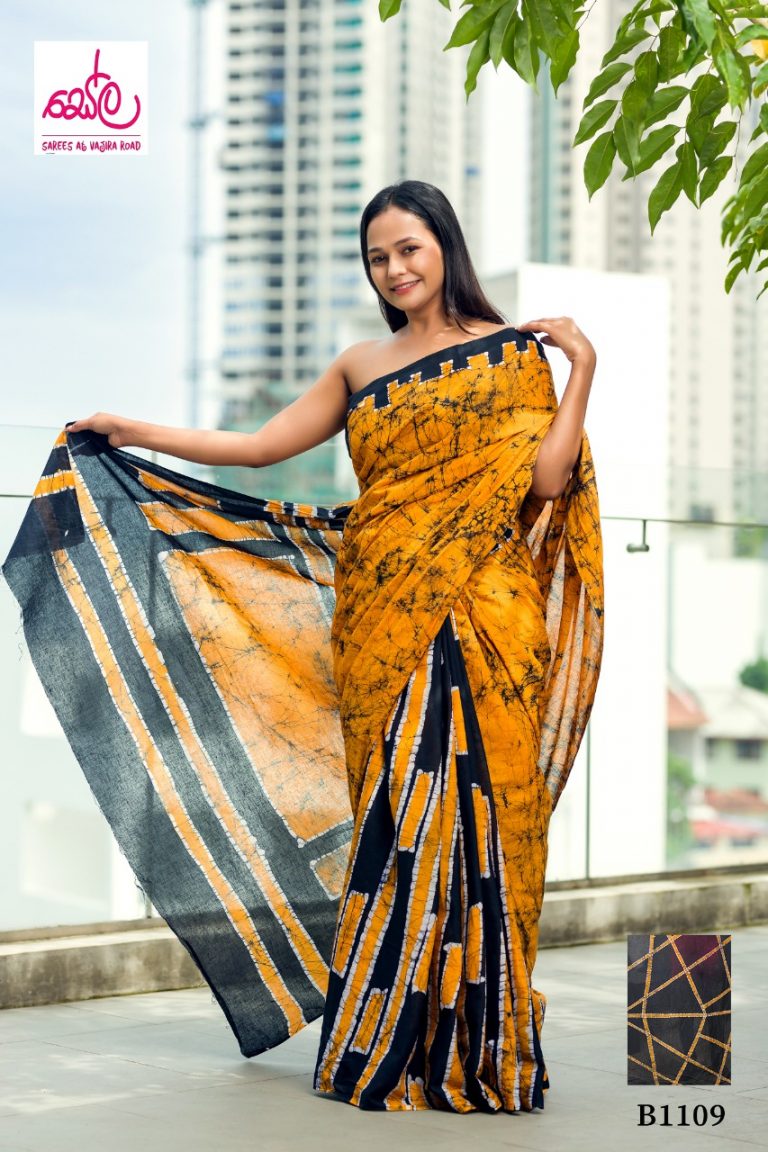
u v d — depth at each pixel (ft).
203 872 12.96
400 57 420.36
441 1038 10.84
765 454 371.56
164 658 13.26
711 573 20.10
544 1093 11.14
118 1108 10.62
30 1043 12.76
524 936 11.34
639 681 19.49
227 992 12.60
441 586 11.26
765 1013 13.94
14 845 15.26
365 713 11.42
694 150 12.00
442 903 11.02
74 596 13.15
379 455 11.63
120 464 13.39
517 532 11.71
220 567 13.55
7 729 15.28
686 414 370.73
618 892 18.65
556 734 11.98
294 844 13.24
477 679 11.30
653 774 19.63
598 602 11.68
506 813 11.32
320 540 13.83
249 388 413.59
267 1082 11.53
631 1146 9.70
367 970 11.14
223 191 422.00
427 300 11.79
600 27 351.05
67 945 14.85
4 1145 9.60
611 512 19.24
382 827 11.27
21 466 15.28
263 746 13.35
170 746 13.15
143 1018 13.91
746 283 368.48
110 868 15.87
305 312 417.69
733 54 10.54
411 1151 9.57
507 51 11.13
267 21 421.18
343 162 421.18
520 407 11.58
